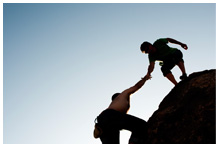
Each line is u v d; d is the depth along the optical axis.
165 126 3.30
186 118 3.19
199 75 3.99
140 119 3.63
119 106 3.80
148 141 3.36
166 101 3.96
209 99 3.14
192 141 2.89
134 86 4.16
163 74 5.02
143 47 5.01
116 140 3.65
